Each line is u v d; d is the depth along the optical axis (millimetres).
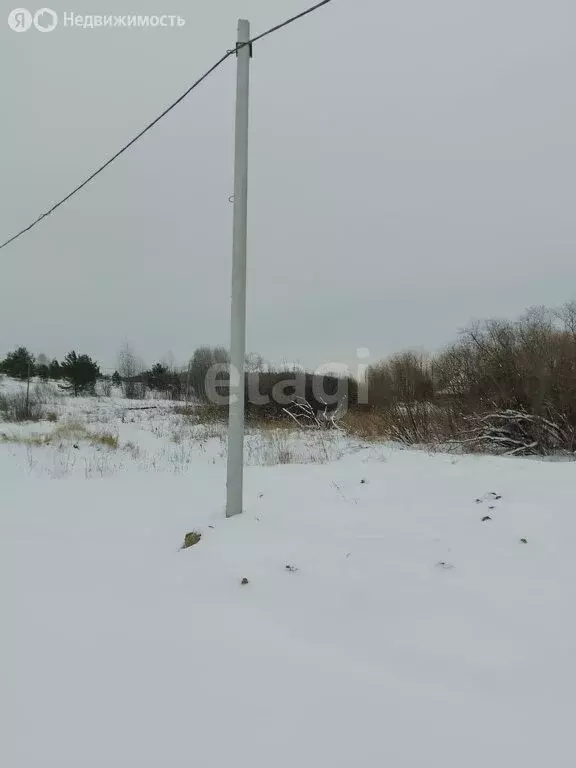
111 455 10781
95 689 2230
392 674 2328
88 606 3102
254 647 2586
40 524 5234
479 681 2248
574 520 3793
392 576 3230
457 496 4684
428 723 1989
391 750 1842
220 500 5594
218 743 1883
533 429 8617
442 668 2354
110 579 3562
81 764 1777
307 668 2389
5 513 5711
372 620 2799
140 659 2480
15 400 20031
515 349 9391
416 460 7066
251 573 3447
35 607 3094
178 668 2398
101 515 5574
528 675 2266
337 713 2055
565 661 2342
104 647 2600
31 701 2148
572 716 2004
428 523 4039
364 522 4188
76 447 11430
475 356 9930
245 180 4945
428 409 10680
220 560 3725
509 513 4047
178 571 3658
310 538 3939
